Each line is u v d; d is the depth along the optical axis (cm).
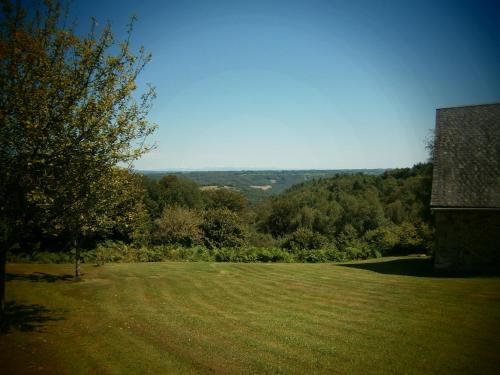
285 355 787
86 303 1217
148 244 3497
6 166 837
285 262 2639
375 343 849
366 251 2956
